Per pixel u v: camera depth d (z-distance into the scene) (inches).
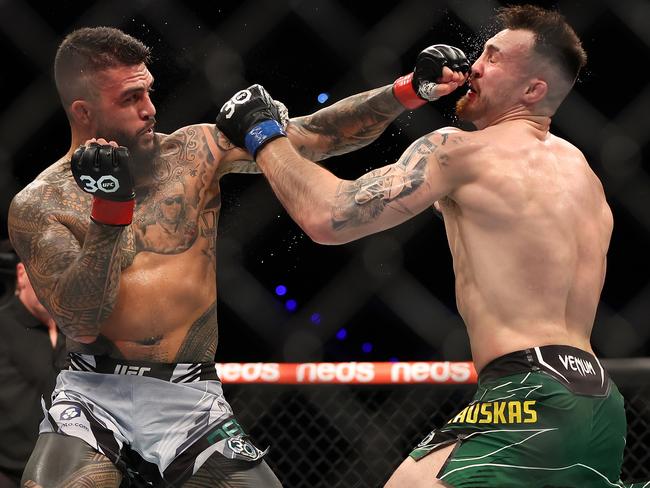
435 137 98.6
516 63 101.9
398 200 95.8
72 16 186.1
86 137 105.3
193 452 102.0
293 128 112.5
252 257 225.5
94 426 101.3
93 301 95.8
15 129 197.6
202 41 194.2
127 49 103.3
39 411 138.5
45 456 99.5
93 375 103.3
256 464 103.6
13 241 101.7
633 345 235.9
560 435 90.4
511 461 90.4
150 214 104.1
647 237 227.9
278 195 101.0
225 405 106.0
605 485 94.7
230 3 193.8
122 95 102.5
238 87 198.8
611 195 223.6
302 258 230.8
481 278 96.6
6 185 200.8
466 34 197.8
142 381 102.7
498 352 94.8
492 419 91.7
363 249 232.1
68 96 103.8
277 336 233.3
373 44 201.8
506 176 96.8
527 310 95.0
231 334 233.3
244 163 110.5
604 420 93.6
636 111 214.5
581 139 217.9
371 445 173.3
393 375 148.7
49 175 104.3
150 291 102.6
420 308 234.2
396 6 199.0
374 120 112.7
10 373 137.8
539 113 103.3
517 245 95.8
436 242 231.0
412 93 109.2
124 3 186.1
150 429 102.7
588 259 100.0
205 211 107.3
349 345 235.9
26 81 194.9
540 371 92.4
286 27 200.2
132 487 142.6
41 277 98.1
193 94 195.9
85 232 101.5
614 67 211.3
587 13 197.6
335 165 215.5
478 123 106.1
